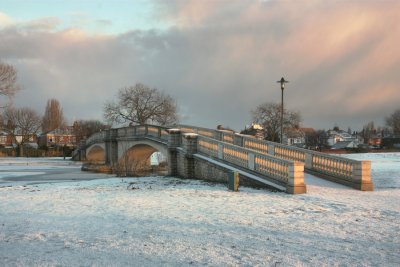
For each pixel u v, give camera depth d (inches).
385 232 338.6
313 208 464.4
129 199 539.2
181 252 265.3
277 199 538.0
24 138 3344.0
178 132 1034.1
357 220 393.7
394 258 258.7
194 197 558.3
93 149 2156.7
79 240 297.6
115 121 2773.1
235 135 1059.3
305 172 797.2
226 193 604.4
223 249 274.2
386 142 3932.1
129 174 1185.4
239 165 775.1
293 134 3095.5
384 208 471.2
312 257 258.2
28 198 561.3
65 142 4212.6
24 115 3329.2
